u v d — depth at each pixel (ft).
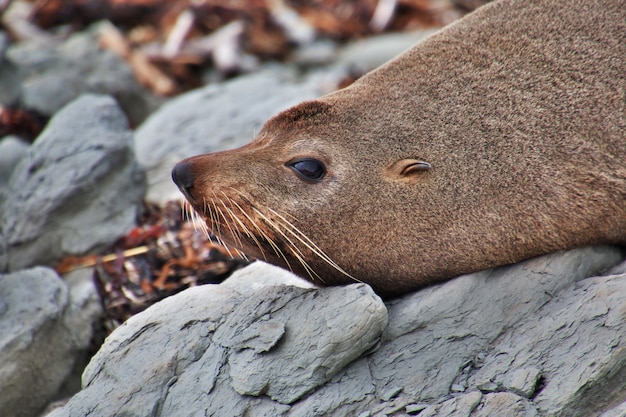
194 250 50.70
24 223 53.62
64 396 46.44
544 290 38.17
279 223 39.29
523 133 39.63
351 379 36.06
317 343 35.76
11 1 95.61
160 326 39.24
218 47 89.30
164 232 52.65
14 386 44.06
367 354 36.70
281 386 35.60
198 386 36.58
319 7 100.22
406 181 39.11
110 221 54.29
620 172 39.65
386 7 98.27
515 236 39.09
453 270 39.52
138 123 80.84
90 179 54.24
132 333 39.24
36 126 72.13
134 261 51.11
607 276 37.60
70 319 47.24
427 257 39.34
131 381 37.35
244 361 36.29
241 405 35.73
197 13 93.97
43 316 45.32
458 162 39.24
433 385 35.63
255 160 39.60
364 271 39.96
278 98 64.85
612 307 35.63
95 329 48.91
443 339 36.99
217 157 39.93
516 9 43.42
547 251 39.68
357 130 39.73
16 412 44.42
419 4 98.53
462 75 40.88
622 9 42.24
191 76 88.07
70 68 79.87
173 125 63.21
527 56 41.22
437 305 37.78
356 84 42.19
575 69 40.88
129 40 93.04
